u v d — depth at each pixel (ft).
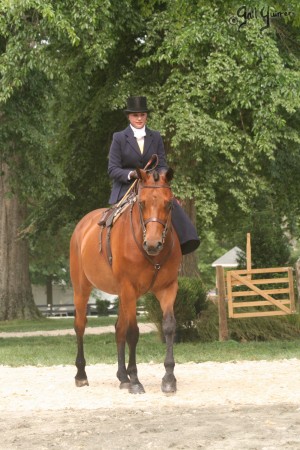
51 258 167.22
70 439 26.35
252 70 70.33
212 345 62.59
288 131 79.77
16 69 68.13
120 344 38.99
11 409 33.30
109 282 37.91
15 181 79.15
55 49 80.79
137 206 35.55
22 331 104.88
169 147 82.74
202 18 55.01
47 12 62.75
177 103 75.46
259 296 68.80
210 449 23.95
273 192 90.17
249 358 52.60
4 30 66.23
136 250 35.29
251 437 25.46
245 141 79.25
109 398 35.47
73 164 94.73
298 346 61.62
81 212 99.66
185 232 36.76
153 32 76.54
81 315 40.60
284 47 80.23
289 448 23.80
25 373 47.06
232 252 140.46
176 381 39.29
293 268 69.87
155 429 27.25
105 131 92.22
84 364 40.29
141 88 80.64
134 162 38.22
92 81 89.76
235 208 96.68
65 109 91.30
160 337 66.95
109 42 70.44
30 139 73.82
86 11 66.39
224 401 33.47
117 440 25.91
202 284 68.03
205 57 75.56
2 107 73.05
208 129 74.23
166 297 36.45
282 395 34.86
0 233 129.70
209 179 78.64
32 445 25.66
